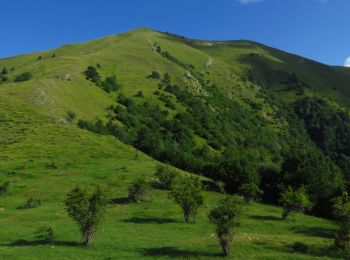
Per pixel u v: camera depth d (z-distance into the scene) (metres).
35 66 152.50
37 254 27.23
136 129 115.75
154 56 197.12
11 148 72.44
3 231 34.94
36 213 43.12
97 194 31.12
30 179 58.31
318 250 30.03
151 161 76.56
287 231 40.09
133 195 50.81
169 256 27.44
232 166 66.56
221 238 28.08
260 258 26.69
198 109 152.75
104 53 186.00
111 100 130.25
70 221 39.66
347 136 191.62
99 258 26.67
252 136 159.12
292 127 193.00
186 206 41.00
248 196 58.56
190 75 189.50
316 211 61.59
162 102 147.75
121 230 36.19
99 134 92.44
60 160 68.69
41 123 86.69
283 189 61.66
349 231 31.03
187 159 85.12
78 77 135.25
